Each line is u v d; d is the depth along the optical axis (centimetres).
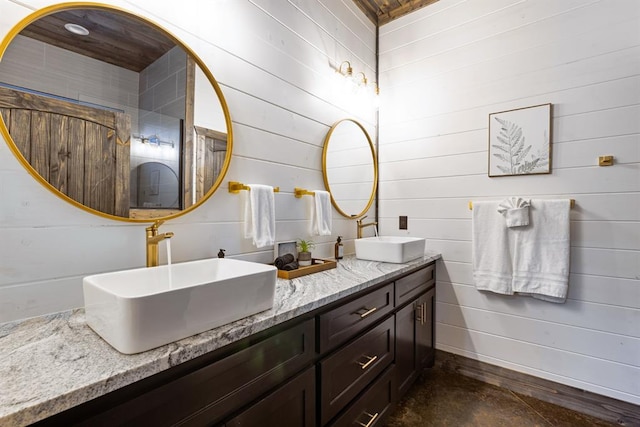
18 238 85
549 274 181
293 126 177
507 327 202
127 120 108
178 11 122
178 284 108
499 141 206
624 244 168
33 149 88
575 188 181
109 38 104
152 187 114
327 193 191
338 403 121
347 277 146
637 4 167
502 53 206
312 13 193
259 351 89
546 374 189
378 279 146
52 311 91
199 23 129
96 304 77
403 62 249
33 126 88
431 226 234
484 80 213
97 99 101
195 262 114
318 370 111
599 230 175
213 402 77
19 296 86
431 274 219
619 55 171
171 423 69
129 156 108
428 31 237
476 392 196
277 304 103
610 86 173
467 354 217
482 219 206
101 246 102
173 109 120
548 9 191
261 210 144
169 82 119
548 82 190
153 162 114
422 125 239
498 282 198
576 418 171
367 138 247
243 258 147
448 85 227
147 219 112
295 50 179
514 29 202
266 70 160
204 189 130
